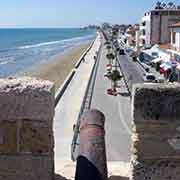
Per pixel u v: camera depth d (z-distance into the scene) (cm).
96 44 17700
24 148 497
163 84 486
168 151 489
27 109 485
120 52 12125
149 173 495
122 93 5375
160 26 10862
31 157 498
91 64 9138
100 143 483
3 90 482
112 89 5453
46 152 497
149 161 492
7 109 486
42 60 11700
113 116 4097
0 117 489
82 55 11412
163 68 6531
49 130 493
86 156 460
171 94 476
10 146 497
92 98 5078
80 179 435
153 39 10931
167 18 10838
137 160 494
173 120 480
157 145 488
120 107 4562
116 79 5512
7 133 493
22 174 502
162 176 495
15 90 480
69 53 13700
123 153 2838
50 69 8925
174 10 10944
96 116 548
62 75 7644
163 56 7762
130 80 6525
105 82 6406
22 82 492
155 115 480
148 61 8806
